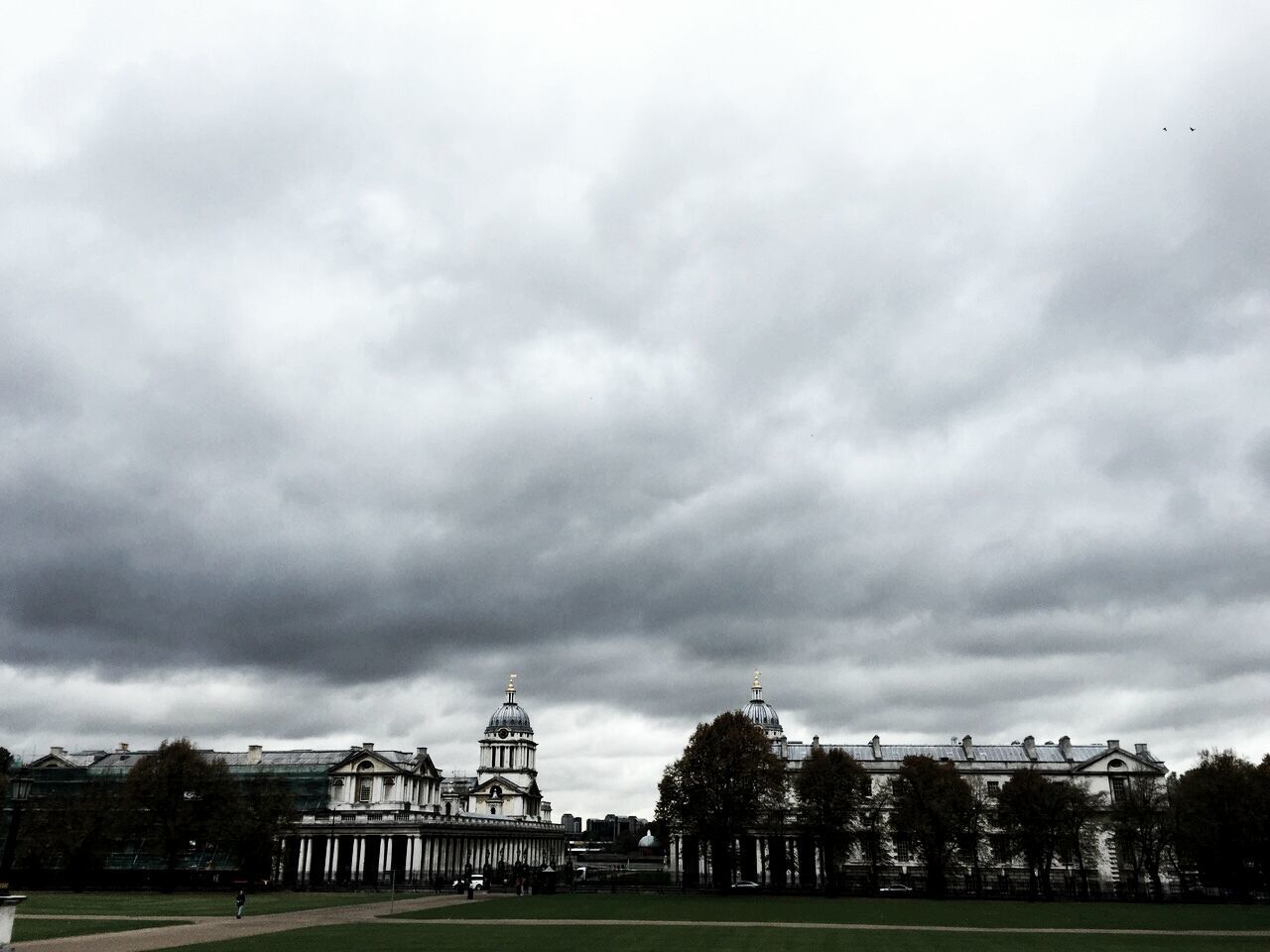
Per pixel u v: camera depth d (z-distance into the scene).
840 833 126.62
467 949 47.78
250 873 139.00
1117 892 122.06
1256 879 118.62
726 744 117.62
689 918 72.44
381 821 152.00
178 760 129.62
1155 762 170.38
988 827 148.25
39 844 128.00
